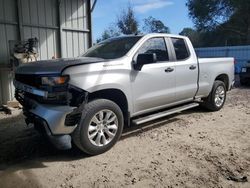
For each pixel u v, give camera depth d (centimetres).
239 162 412
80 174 381
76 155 443
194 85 624
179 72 577
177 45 596
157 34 553
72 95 413
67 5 1001
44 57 951
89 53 560
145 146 477
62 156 440
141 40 518
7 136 541
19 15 862
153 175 374
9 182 363
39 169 397
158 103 544
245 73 1273
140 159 425
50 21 957
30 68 445
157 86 530
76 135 417
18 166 409
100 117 439
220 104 728
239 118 654
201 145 480
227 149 461
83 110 419
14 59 809
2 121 659
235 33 4144
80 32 1057
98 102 435
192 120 636
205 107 721
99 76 433
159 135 533
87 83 417
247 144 484
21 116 701
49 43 962
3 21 830
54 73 403
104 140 447
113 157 434
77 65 414
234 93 1052
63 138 465
